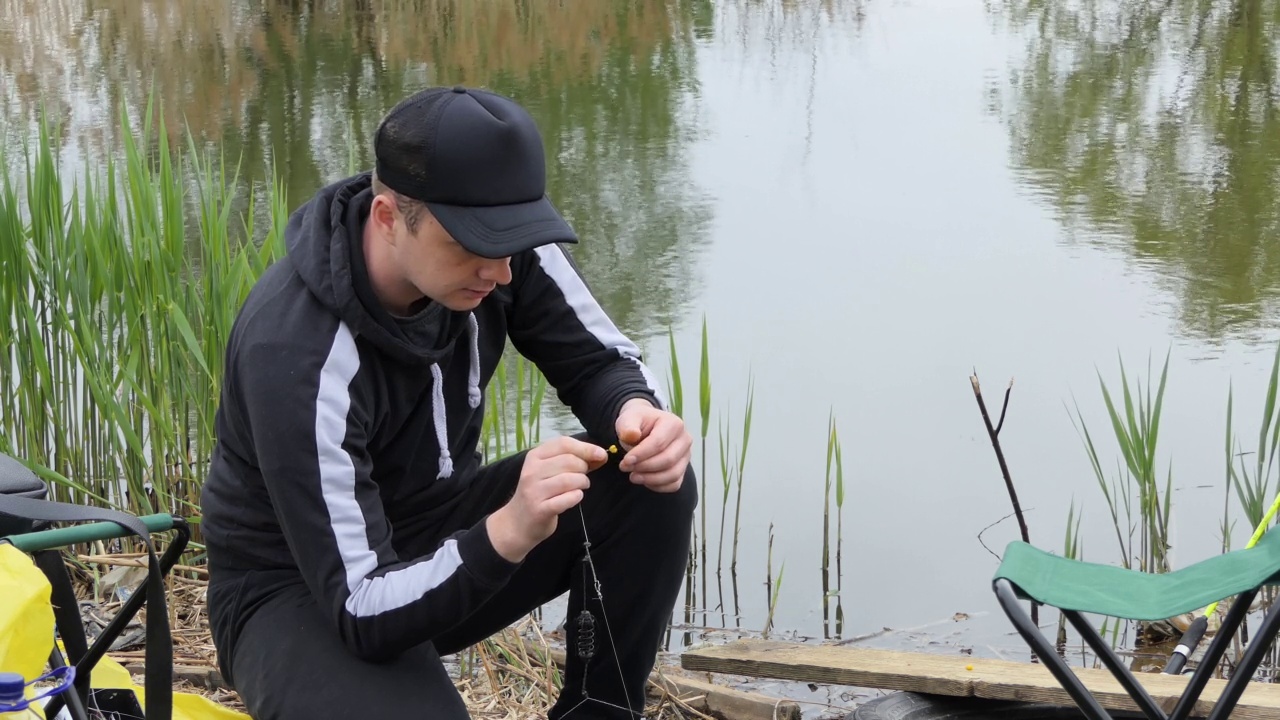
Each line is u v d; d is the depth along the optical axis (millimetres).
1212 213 6469
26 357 3441
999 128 8234
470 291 1771
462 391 2041
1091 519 3916
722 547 3857
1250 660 1641
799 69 10031
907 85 9469
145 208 3391
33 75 9320
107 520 1591
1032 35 11227
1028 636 1638
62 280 3393
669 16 12398
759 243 6051
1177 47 10492
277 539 1899
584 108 8875
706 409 3693
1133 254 5910
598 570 2104
